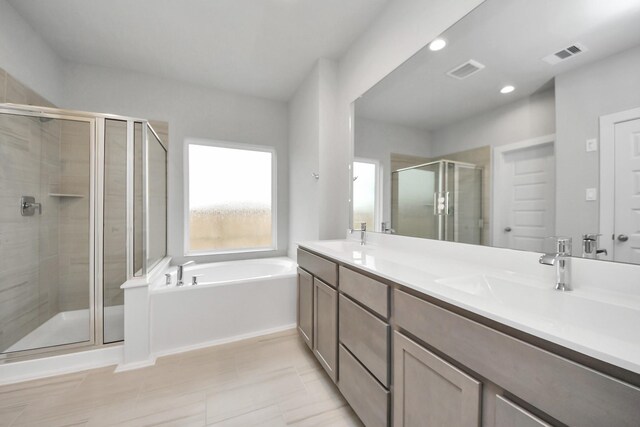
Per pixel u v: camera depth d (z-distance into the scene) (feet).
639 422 1.33
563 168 3.03
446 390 2.49
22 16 6.11
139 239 6.47
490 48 3.81
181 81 9.16
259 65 8.26
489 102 3.85
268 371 5.58
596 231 2.75
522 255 3.41
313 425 4.15
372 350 3.59
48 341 5.95
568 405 1.61
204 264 9.23
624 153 2.55
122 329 6.30
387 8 5.88
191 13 6.10
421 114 5.06
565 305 2.55
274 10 6.03
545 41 3.18
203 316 6.66
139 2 5.77
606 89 2.67
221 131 9.76
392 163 5.86
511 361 1.92
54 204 6.39
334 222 8.13
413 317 2.92
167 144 8.96
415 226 5.26
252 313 7.21
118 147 6.53
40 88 6.79
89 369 5.59
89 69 8.05
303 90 9.15
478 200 4.02
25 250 6.13
